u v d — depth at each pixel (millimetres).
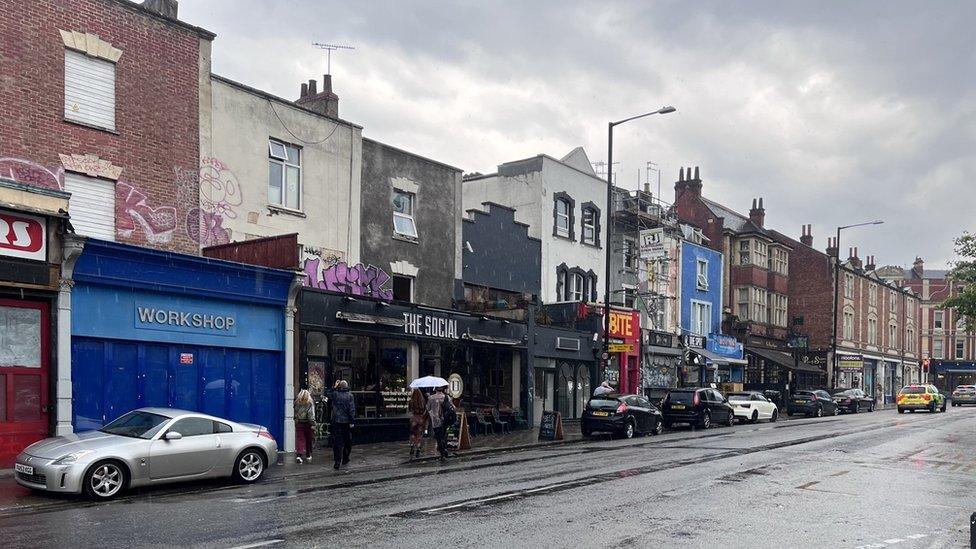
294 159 22422
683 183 53531
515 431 27031
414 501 11648
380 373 22984
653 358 39406
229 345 18672
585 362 33469
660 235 39031
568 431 27344
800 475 15211
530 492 12602
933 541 9422
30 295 15008
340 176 23609
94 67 17547
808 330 59750
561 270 34344
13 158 15914
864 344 65938
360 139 24328
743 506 11531
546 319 30984
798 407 41844
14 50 16062
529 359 29016
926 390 47344
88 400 15898
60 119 16750
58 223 15383
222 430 13703
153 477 12461
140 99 18375
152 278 17000
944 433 26969
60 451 11875
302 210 22359
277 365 19844
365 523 9875
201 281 17984
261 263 19859
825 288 59438
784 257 57000
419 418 18500
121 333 16516
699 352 42406
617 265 38938
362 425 21703
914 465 17172
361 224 24250
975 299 30703
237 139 20641
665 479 14305
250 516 10359
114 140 17734
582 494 12422
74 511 10812
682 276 43125
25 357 14953
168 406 17359
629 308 37156
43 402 15141
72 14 17062
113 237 17641
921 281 93000
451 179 27922
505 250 30703
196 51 19719
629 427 25203
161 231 18594
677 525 10023
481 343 26703
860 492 13164
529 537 9164
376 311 22609
